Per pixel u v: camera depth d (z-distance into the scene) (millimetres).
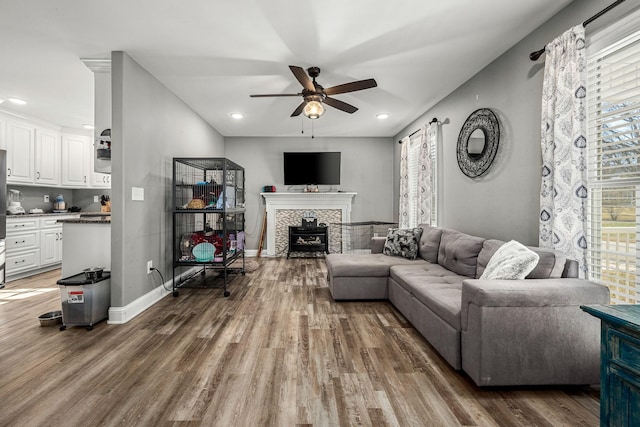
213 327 2750
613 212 2008
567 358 1794
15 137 4641
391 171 6727
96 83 3088
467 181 3643
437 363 2146
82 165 5664
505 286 1829
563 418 1581
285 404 1695
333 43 2793
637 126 1835
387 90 3959
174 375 1979
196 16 2375
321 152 6535
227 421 1562
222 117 5145
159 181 3621
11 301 3523
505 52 2947
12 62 3098
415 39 2727
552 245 2254
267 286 4129
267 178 6680
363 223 6105
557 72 2227
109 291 2936
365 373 2012
